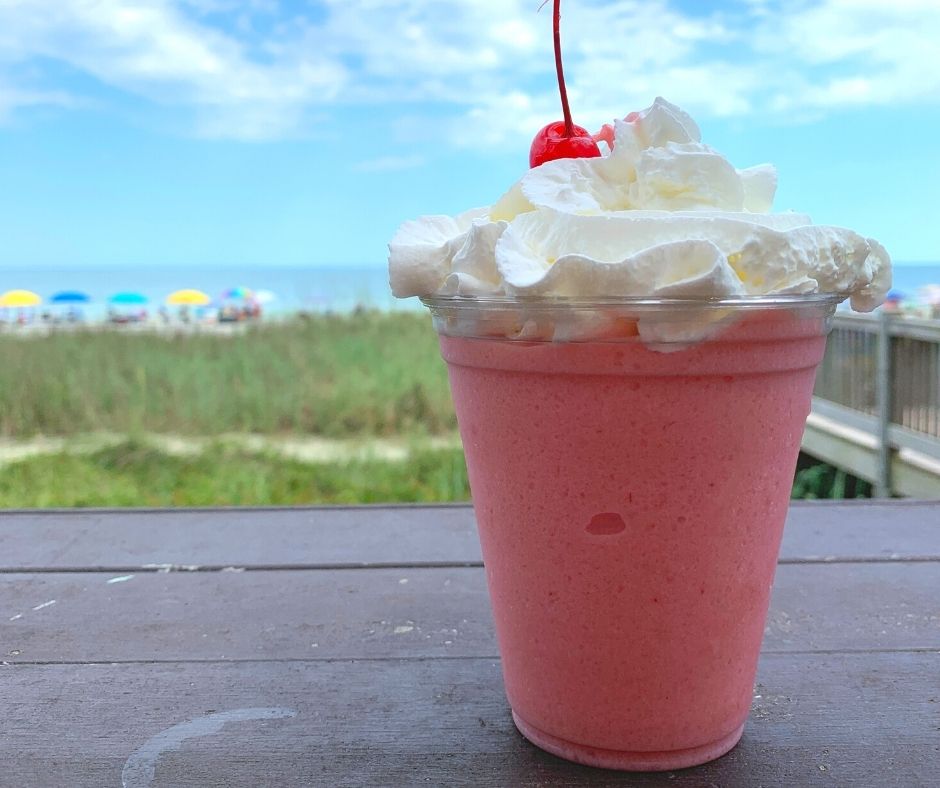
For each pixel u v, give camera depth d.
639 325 0.18
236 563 0.34
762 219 0.21
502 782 0.20
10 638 0.27
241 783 0.20
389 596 0.31
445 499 1.03
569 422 0.19
